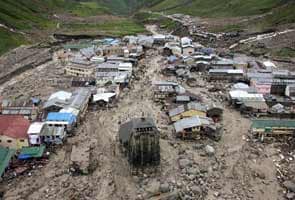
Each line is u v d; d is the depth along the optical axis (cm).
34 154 8125
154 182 7419
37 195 7069
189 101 11019
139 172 7669
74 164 7869
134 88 12756
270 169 7900
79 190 7219
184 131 8981
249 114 10462
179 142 8938
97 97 11319
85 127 9788
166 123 9912
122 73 13525
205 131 9088
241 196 7050
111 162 8175
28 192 7138
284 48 16750
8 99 11619
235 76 13350
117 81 12769
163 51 17800
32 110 10081
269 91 12100
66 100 10712
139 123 7738
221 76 13388
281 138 9112
